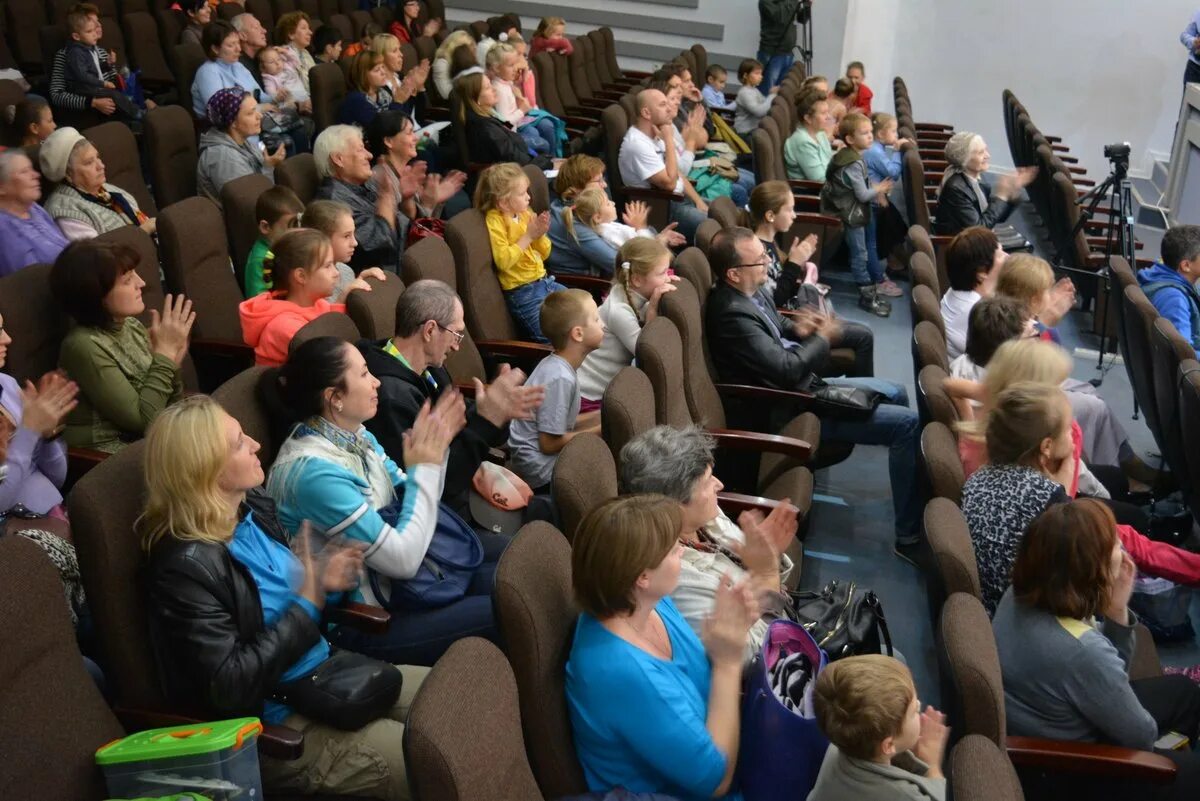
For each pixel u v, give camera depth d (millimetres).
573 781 1859
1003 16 9953
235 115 4578
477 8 10703
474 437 2670
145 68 7051
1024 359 2895
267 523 2090
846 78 8555
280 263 3143
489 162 5641
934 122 10484
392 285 3197
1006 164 10336
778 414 3613
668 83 6809
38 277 2799
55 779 1617
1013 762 2018
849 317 5883
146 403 2760
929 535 2266
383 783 1941
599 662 1816
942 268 5863
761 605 2211
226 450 1873
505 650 1797
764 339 3520
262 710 1932
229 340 3432
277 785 1950
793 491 2986
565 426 3002
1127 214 5930
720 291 3576
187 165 4723
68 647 1695
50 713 1636
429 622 2289
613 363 3385
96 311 2740
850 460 4234
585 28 10617
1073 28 9750
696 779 1828
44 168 3754
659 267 3346
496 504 2639
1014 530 2498
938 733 1833
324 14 8984
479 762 1489
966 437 2949
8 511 2412
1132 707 2055
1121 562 2260
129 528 1846
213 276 3527
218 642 1828
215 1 7727
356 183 4203
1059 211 6242
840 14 9961
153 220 4109
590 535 1805
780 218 4480
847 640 2332
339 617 2168
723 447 3107
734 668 1939
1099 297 5512
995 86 10172
